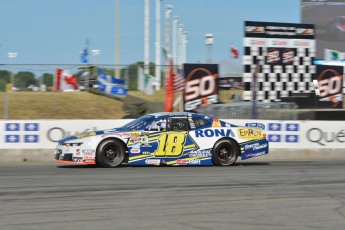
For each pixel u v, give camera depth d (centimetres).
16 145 1557
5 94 1947
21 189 957
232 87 2348
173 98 2070
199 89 2109
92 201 839
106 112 2027
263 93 2572
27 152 1562
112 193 918
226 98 2262
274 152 1708
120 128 1377
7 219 703
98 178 1113
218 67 2138
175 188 980
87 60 2358
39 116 1953
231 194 919
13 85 1958
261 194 922
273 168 1360
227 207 800
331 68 2642
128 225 673
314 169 1341
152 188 977
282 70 2622
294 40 2648
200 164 1394
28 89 1980
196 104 2098
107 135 1331
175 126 1384
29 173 1203
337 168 1371
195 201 847
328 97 2639
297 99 2606
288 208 797
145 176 1152
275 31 2619
